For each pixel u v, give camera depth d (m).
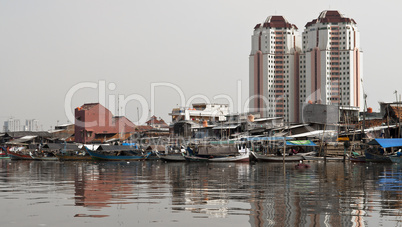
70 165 78.81
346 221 19.81
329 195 28.03
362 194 28.45
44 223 19.77
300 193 29.16
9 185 36.09
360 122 100.31
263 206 23.67
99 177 45.34
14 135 152.50
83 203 25.03
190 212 22.05
